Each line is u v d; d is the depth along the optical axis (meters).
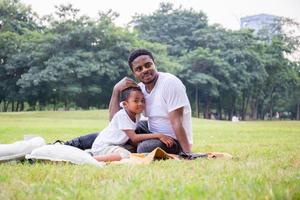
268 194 3.00
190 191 3.14
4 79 51.75
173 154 5.86
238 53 59.62
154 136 5.75
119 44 49.88
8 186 3.41
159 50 55.16
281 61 65.31
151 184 3.41
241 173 4.01
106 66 49.00
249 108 71.38
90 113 38.66
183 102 5.93
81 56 48.84
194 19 66.38
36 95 50.62
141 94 5.95
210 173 4.09
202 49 56.78
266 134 14.49
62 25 51.03
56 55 48.72
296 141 10.48
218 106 67.44
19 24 57.69
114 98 6.20
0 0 56.22
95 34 50.16
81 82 49.62
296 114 73.44
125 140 5.89
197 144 9.36
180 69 54.19
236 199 2.89
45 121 27.56
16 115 36.44
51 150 4.87
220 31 64.00
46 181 3.65
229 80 58.84
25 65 49.84
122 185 3.41
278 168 4.50
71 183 3.55
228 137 12.59
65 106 53.59
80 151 4.90
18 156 5.05
